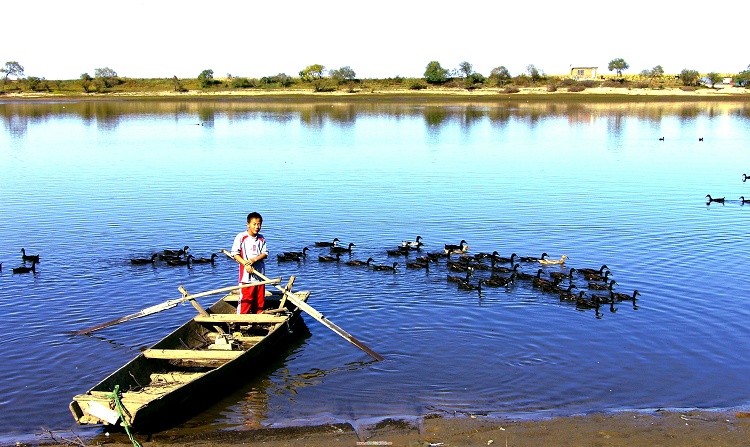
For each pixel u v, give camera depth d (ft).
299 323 62.13
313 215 103.81
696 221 99.50
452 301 68.03
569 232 93.81
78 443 42.24
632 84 522.47
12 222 97.86
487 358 54.49
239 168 148.97
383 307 66.39
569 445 41.32
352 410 46.47
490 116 313.53
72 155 170.50
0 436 43.06
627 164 157.89
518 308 65.98
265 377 51.80
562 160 163.94
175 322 62.59
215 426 44.45
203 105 412.57
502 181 132.46
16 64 577.02
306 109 368.89
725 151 183.01
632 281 72.84
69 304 66.64
